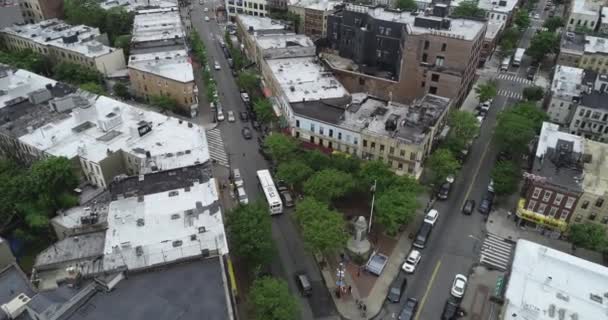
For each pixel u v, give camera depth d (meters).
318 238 73.31
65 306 50.09
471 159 111.69
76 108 103.75
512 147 106.00
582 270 64.19
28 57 146.50
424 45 117.62
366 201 95.94
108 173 91.00
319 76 126.75
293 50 137.12
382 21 131.25
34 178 81.69
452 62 116.75
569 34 165.50
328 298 74.62
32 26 166.50
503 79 158.00
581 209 82.62
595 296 60.53
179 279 55.06
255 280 68.62
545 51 164.62
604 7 190.62
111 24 174.12
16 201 81.56
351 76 134.38
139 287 53.81
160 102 125.88
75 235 69.25
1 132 99.81
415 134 97.31
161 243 64.12
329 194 85.00
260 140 119.69
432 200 97.50
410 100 127.12
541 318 57.25
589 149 93.44
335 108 109.88
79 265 60.03
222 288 53.47
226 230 78.12
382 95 131.38
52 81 122.50
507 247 85.44
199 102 139.88
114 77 144.12
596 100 115.25
